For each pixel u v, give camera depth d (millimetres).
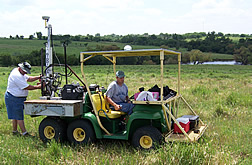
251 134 6035
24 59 67375
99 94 5641
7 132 6727
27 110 5754
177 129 5277
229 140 5578
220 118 7609
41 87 6328
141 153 4938
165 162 4215
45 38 158500
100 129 5570
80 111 5590
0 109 9406
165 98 5211
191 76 26375
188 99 10117
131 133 5641
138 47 133875
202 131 5590
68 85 5828
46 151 5105
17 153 4953
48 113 5582
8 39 143750
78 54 85438
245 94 11352
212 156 4320
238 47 136375
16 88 6332
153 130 5047
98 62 68750
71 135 5711
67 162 4484
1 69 44906
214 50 146000
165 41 159375
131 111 5574
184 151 4324
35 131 6742
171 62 93750
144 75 28422
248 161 4602
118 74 5664
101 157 4805
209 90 12211
